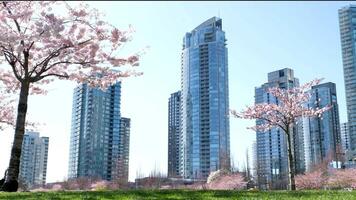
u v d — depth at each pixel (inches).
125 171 5930.1
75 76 1210.6
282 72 6983.3
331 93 7239.2
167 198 587.5
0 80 1279.5
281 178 5319.9
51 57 1071.6
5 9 1021.8
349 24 7145.7
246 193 703.1
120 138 7140.8
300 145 6879.9
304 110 1833.2
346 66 7047.2
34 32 1003.3
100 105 6929.1
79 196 637.3
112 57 1184.2
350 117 6884.8
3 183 1001.5
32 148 6205.7
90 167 6653.5
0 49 982.4
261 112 1867.6
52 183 5383.9
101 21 1128.2
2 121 1540.4
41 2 1048.8
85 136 6776.6
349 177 3110.2
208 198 586.9
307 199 590.2
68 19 1091.9
